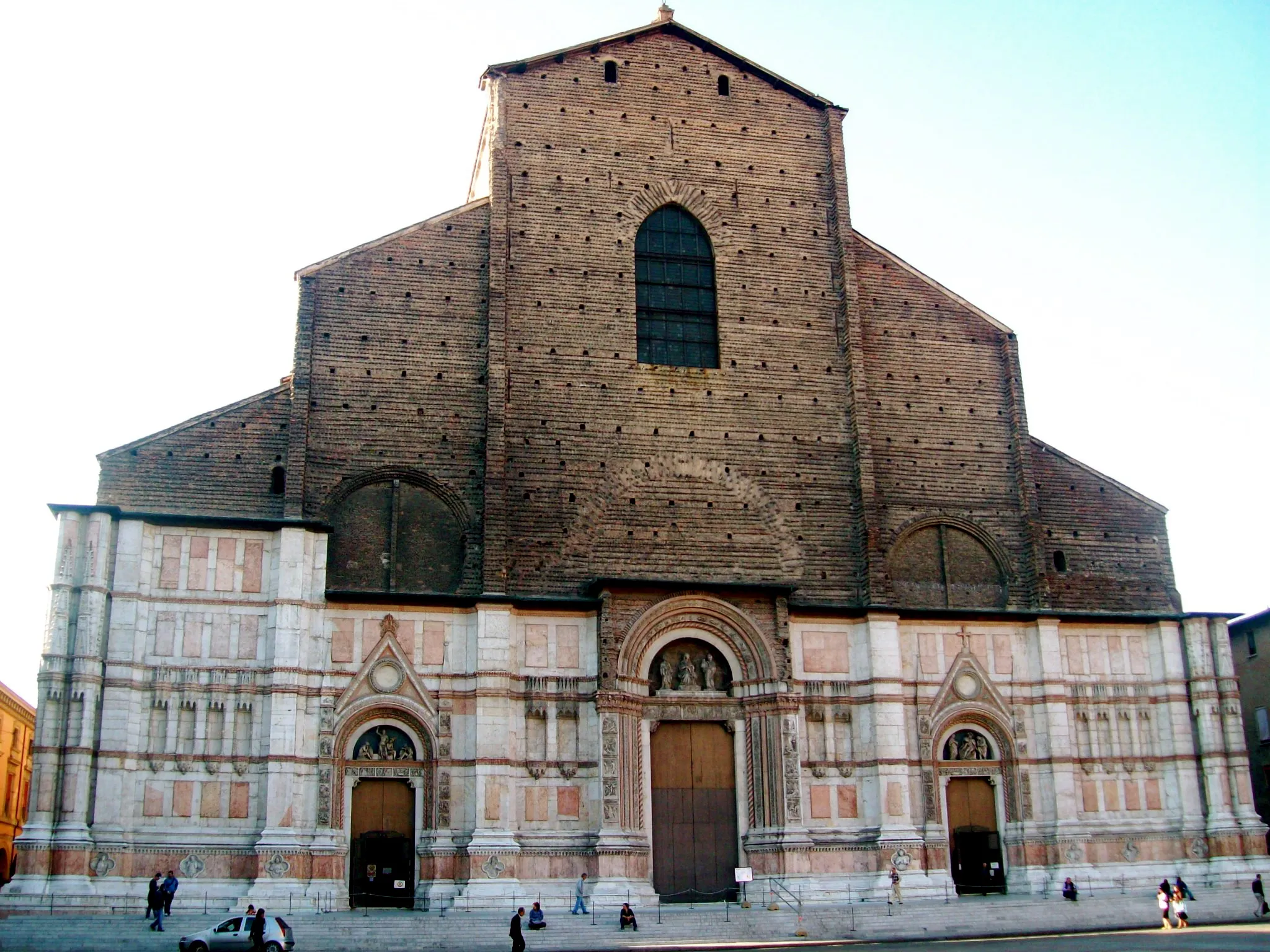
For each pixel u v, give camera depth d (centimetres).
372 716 4434
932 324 5466
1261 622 6556
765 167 5522
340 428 4728
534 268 5106
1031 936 4022
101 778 4134
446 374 4897
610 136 5381
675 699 4722
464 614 4581
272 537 4500
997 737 4950
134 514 4378
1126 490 5400
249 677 4353
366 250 4959
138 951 3538
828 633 4897
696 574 4884
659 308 5244
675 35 5619
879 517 5103
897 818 4678
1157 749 5066
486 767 4388
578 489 4862
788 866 4541
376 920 3962
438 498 4750
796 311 5341
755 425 5128
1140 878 4834
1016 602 5134
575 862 4419
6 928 3741
